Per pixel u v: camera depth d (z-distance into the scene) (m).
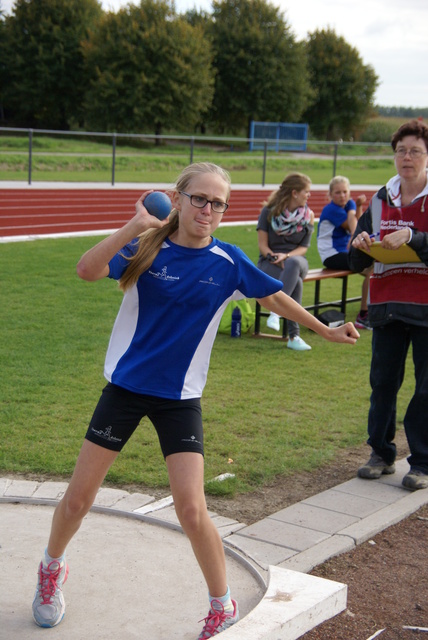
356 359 7.34
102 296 9.47
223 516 3.88
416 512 4.07
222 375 6.59
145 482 4.23
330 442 5.09
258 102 54.59
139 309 2.68
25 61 53.03
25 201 18.09
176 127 48.41
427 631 2.88
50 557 2.76
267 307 2.87
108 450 2.66
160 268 2.64
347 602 3.07
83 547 3.40
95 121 47.72
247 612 2.88
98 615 2.86
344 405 5.88
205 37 53.41
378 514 3.94
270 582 3.00
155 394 2.63
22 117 56.38
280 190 7.91
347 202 8.84
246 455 4.74
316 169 36.06
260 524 3.76
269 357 7.30
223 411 5.60
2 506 3.82
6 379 6.05
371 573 3.35
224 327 8.25
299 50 55.38
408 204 4.30
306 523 3.79
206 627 2.66
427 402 4.41
